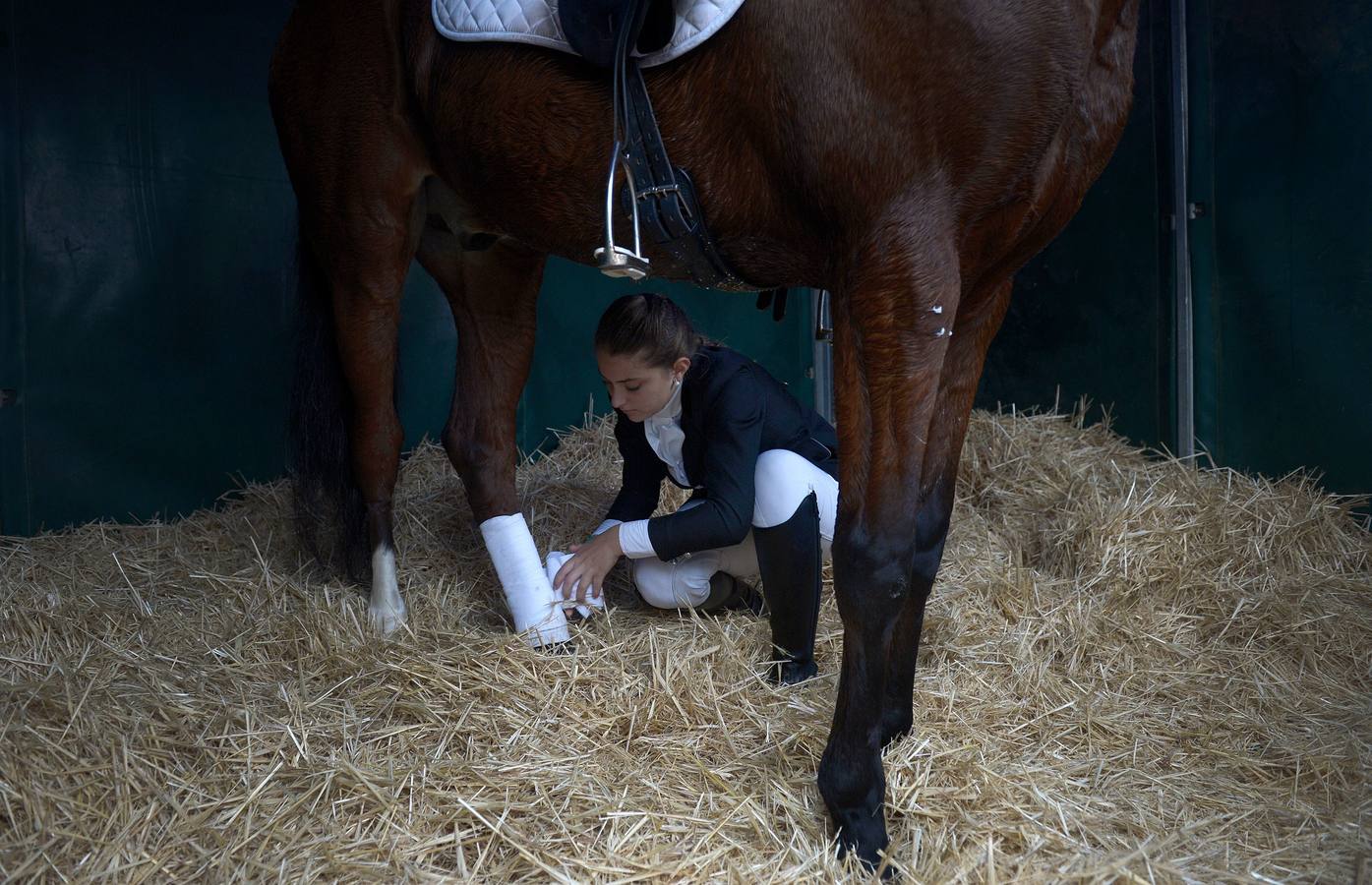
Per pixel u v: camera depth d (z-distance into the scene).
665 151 1.48
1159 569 2.41
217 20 2.88
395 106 1.94
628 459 2.17
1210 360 3.09
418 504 2.70
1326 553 2.62
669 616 2.17
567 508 2.65
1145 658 2.08
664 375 1.85
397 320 2.15
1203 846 1.42
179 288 2.88
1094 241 3.31
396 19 1.88
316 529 2.32
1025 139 1.31
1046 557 2.59
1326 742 1.76
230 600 2.21
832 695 1.81
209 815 1.46
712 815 1.48
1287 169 2.89
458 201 2.06
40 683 1.66
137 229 2.80
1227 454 3.09
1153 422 3.21
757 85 1.39
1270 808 1.53
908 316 1.32
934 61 1.28
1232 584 2.39
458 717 1.72
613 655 1.94
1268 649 2.16
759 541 1.86
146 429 2.86
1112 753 1.71
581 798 1.49
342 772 1.52
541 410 3.31
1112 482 2.87
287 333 3.06
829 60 1.32
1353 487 2.84
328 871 1.36
